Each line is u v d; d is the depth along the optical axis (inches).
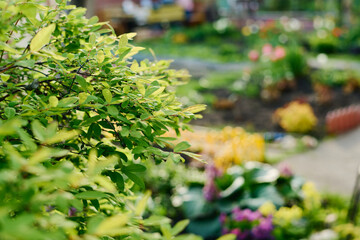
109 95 53.7
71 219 56.4
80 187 54.6
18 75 69.0
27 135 41.5
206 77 558.3
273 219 186.9
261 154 304.0
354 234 173.8
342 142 359.3
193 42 824.3
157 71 76.3
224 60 653.9
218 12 1038.4
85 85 55.5
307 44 764.0
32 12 53.2
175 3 936.9
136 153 56.6
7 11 51.8
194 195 220.2
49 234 36.0
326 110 446.9
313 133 383.6
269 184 222.7
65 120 71.1
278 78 512.1
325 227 199.2
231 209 207.2
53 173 37.4
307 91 502.3
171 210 218.8
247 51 716.7
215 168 225.9
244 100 471.5
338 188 260.8
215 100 462.9
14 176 36.1
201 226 203.2
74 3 227.0
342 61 648.4
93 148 59.2
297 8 1354.6
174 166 250.5
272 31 765.9
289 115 392.2
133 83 63.0
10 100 66.3
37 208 37.4
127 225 61.3
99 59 59.7
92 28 70.4
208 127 398.3
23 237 28.5
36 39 45.5
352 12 969.5
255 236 181.2
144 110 56.5
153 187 231.1
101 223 35.0
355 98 478.6
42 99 56.9
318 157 321.1
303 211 210.8
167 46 748.6
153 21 850.8
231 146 286.5
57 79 60.4
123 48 61.6
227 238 65.1
